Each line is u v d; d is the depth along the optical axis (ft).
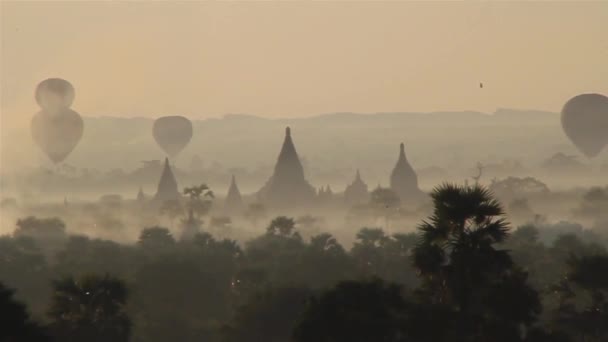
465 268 464.24
